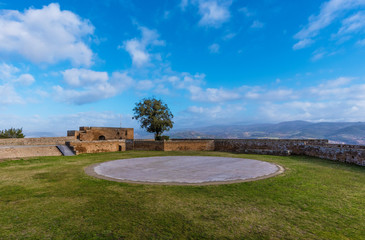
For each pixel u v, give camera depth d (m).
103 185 8.58
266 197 6.94
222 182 9.03
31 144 27.95
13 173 11.30
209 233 4.50
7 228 4.75
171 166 13.81
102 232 4.54
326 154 17.89
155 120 42.69
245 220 5.15
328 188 8.02
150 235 4.41
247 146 28.44
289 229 4.67
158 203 6.37
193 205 6.19
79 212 5.68
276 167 13.09
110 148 28.33
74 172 11.57
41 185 8.62
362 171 11.63
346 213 5.57
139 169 12.60
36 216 5.42
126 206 6.12
